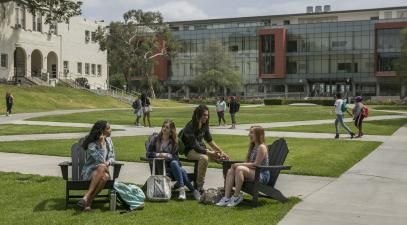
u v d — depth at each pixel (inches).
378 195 375.2
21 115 1584.6
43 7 1552.7
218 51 3678.6
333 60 3976.4
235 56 4232.3
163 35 3425.2
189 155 378.0
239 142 782.5
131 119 1418.6
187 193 377.1
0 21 2442.2
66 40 2935.5
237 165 342.0
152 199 349.7
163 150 372.8
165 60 4394.7
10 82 2397.9
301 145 737.0
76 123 1248.2
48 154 619.8
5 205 335.6
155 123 1267.2
